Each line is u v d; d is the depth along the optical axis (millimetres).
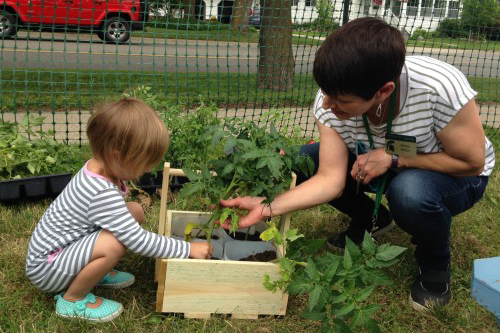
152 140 1965
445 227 2201
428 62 2080
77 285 2023
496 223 3201
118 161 1973
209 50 12867
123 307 2143
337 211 3268
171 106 3789
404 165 2221
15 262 2418
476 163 2115
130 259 2496
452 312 2266
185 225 2467
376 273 1868
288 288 1862
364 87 1786
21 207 3076
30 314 2078
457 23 6637
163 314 2135
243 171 2092
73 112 5426
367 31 1768
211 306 2100
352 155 2518
